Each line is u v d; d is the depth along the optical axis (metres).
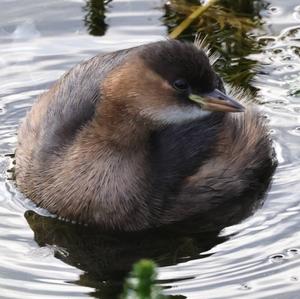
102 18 19.98
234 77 18.56
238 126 16.41
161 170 15.37
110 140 15.02
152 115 14.91
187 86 14.82
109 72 15.16
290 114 17.72
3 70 18.78
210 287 13.72
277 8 20.45
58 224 15.30
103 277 14.07
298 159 16.72
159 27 19.77
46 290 13.73
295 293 13.53
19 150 16.25
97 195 15.12
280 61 19.02
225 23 20.02
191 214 15.48
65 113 15.64
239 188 15.93
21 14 20.00
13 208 15.58
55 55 19.08
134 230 15.25
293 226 15.05
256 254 14.46
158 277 14.00
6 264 14.30
